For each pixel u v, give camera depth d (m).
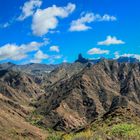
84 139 130.25
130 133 122.19
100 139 122.06
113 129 128.00
